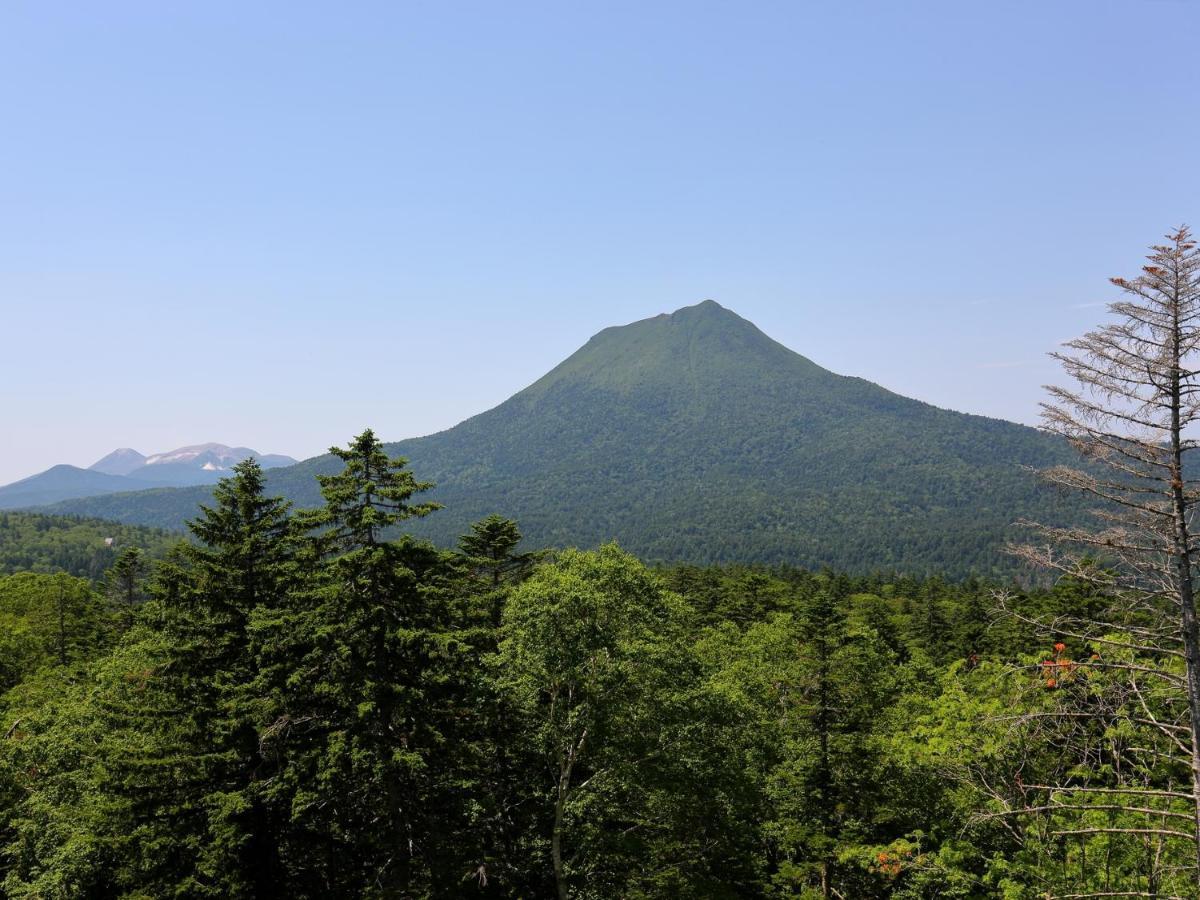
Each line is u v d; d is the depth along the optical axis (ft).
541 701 81.00
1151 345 41.22
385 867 73.77
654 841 82.12
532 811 82.02
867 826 83.51
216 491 79.46
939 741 74.95
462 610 83.97
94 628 194.49
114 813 71.15
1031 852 62.03
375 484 69.97
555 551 111.04
